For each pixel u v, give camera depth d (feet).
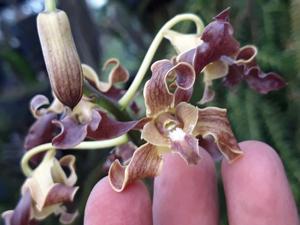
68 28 0.23
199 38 0.26
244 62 0.27
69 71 0.23
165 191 0.29
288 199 0.27
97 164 0.45
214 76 0.26
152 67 0.23
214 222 0.29
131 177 0.24
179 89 0.24
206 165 0.29
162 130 0.24
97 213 0.25
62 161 0.29
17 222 0.28
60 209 0.30
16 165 0.51
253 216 0.27
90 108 0.25
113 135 0.24
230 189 0.27
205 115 0.25
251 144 0.27
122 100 0.26
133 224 0.25
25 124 0.53
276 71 0.37
